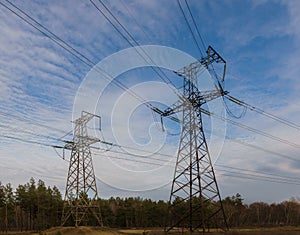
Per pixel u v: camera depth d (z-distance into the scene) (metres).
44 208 88.06
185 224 35.44
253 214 120.62
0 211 81.31
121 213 105.19
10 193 84.06
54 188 96.75
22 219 95.88
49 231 48.12
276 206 123.56
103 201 102.94
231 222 94.81
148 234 42.53
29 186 92.31
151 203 108.62
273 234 38.19
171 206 36.94
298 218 116.56
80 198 54.25
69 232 45.91
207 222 35.41
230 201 113.56
